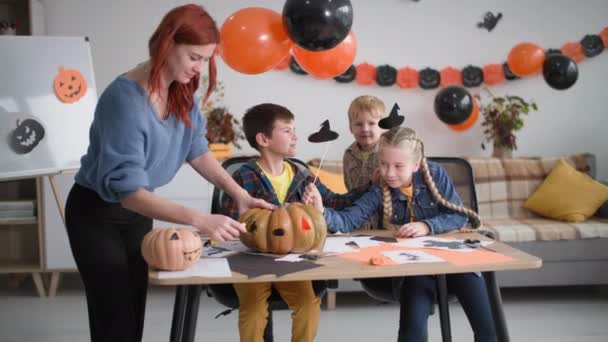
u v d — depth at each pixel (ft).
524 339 8.94
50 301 11.29
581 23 13.12
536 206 11.81
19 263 11.92
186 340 4.84
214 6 12.88
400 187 6.39
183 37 4.59
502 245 5.32
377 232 6.10
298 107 13.03
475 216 6.19
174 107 5.18
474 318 5.90
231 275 4.35
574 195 11.46
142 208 4.67
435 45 13.09
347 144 13.12
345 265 4.61
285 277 4.35
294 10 5.92
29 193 12.48
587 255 10.55
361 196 6.53
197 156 5.87
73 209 5.30
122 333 5.27
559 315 10.08
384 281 6.43
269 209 5.48
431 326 9.61
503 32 13.11
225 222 4.58
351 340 9.00
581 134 13.37
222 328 9.65
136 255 5.65
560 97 13.28
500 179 12.17
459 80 13.10
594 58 13.21
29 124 9.30
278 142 6.32
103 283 5.21
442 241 5.53
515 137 12.75
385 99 13.14
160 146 5.07
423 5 13.01
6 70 9.32
